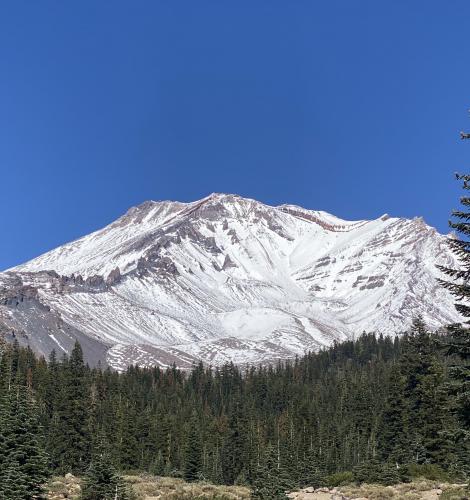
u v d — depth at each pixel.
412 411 65.00
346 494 47.00
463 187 30.06
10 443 40.06
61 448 78.38
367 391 115.69
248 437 104.94
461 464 53.22
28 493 38.84
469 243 30.03
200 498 49.47
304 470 71.12
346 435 106.75
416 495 44.16
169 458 106.00
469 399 30.34
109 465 46.97
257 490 49.94
